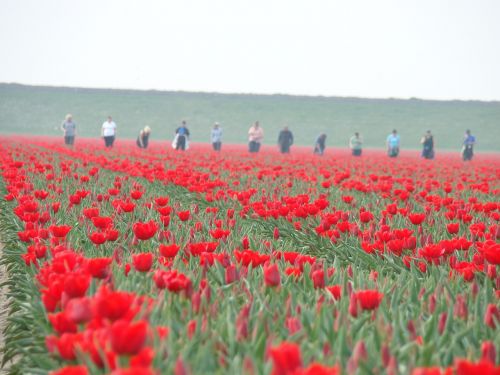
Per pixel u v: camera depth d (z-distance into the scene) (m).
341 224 13.78
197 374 5.45
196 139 186.88
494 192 26.92
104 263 7.91
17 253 13.12
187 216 13.90
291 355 4.50
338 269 10.21
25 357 7.75
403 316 7.61
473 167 53.28
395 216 17.64
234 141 186.00
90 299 5.96
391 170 40.47
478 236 13.38
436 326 7.25
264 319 6.71
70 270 8.02
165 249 9.43
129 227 13.85
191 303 7.49
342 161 55.22
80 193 17.31
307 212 15.30
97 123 199.25
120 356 4.86
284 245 14.05
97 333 5.29
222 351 6.36
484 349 5.82
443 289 8.80
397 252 11.62
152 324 6.76
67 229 10.95
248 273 9.22
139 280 8.80
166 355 5.80
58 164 36.41
